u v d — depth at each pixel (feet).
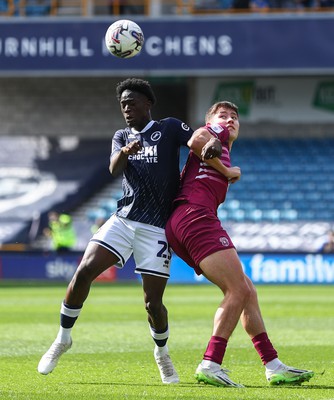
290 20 278.46
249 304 67.62
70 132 323.16
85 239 292.40
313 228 278.46
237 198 298.15
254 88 316.60
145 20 282.15
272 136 317.83
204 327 122.52
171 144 68.59
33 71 284.82
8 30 284.41
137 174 68.08
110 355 88.84
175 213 67.15
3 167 315.78
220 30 280.31
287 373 66.54
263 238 276.62
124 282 258.78
